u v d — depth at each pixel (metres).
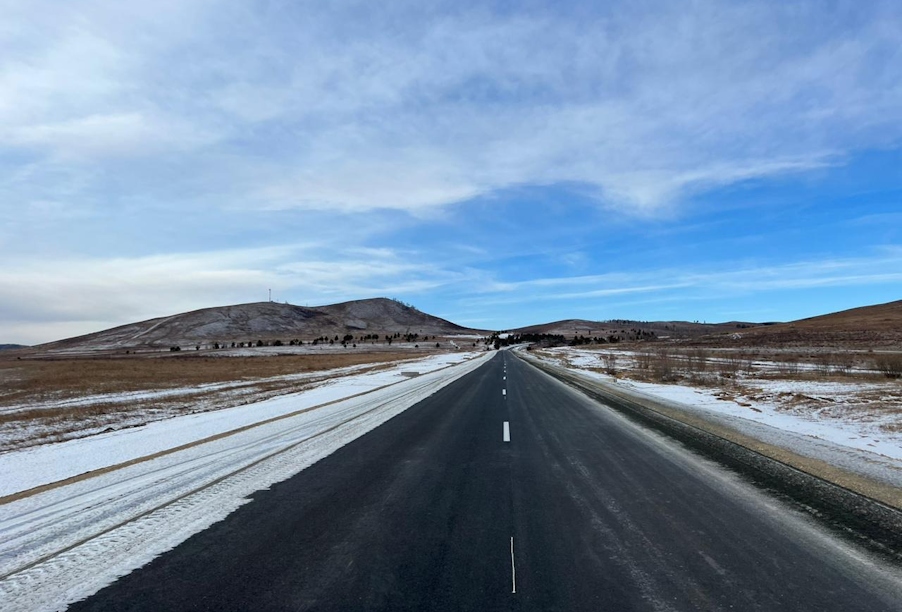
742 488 6.54
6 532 5.25
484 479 7.24
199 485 6.93
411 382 26.88
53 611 3.59
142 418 16.47
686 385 23.95
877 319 109.81
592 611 3.50
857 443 9.49
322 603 3.67
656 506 5.87
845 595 3.69
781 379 25.55
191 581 4.04
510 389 21.94
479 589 3.86
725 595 3.71
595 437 10.43
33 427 15.04
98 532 5.17
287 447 9.60
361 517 5.59
